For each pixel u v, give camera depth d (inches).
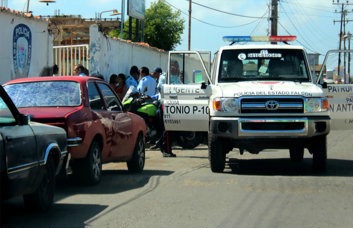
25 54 586.9
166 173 436.1
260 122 404.5
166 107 500.4
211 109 421.4
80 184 368.8
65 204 313.7
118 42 764.0
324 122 410.0
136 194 343.0
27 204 284.4
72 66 706.8
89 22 1208.8
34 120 335.0
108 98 408.5
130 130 426.3
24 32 583.5
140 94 603.8
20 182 253.0
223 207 303.3
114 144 397.4
